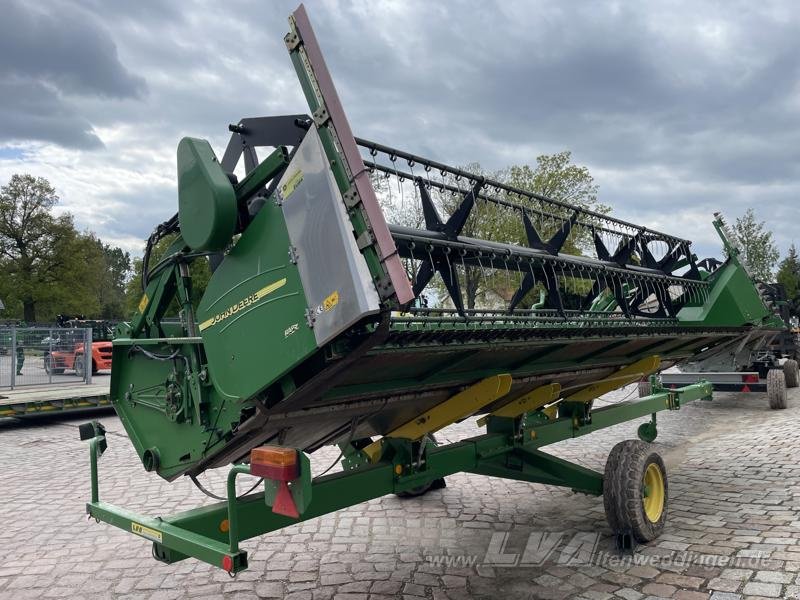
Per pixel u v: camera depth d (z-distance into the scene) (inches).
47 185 2055.9
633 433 394.3
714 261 296.7
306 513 138.1
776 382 460.1
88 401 497.4
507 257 165.0
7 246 2023.9
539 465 201.6
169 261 151.4
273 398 121.8
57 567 186.4
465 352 149.9
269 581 173.2
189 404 142.3
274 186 124.0
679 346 265.0
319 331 107.4
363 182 104.3
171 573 180.5
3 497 266.5
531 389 201.0
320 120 110.7
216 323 128.3
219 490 272.7
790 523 202.4
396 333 124.4
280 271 115.3
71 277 2062.0
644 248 247.6
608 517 185.2
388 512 233.5
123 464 331.3
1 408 445.4
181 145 132.9
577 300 213.8
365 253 104.7
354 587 167.9
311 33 113.4
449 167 160.7
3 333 563.8
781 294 597.0
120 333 168.7
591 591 160.2
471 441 188.1
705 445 344.8
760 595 151.9
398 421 166.1
